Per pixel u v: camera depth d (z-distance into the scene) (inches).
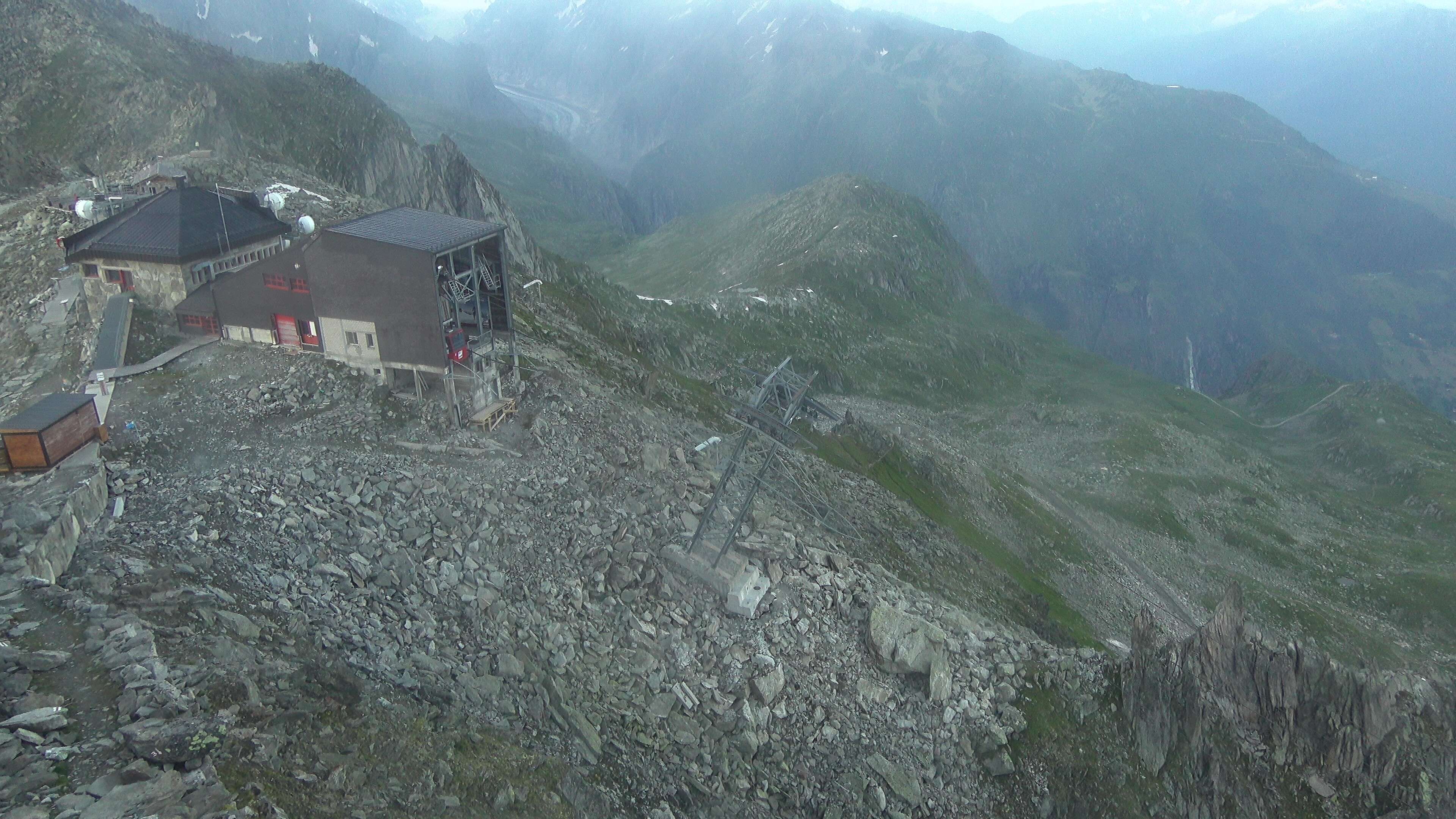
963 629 2094.0
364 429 1729.8
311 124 6382.9
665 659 1594.5
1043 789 1807.3
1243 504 7637.8
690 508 2006.6
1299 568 6756.9
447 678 1247.5
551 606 1545.3
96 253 1994.3
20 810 647.1
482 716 1208.2
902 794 1595.7
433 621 1346.0
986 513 5113.2
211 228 2114.9
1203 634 2337.6
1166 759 2048.5
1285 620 5816.9
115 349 1836.9
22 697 790.5
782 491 1951.3
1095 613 4621.1
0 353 2004.2
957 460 5989.2
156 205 2100.1
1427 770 2237.9
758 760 1512.1
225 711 858.1
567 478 1856.5
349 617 1254.3
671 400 3371.1
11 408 1701.5
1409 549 7372.1
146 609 1020.5
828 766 1583.4
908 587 2237.9
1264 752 2208.4
